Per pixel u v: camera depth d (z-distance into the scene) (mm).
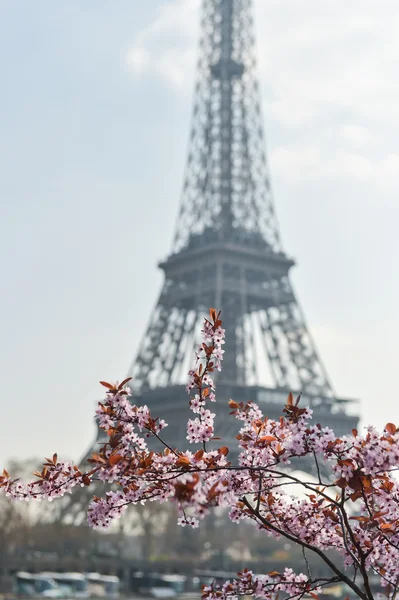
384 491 21797
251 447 22797
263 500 24141
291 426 21531
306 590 22969
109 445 21438
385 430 20094
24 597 186125
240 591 23438
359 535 23234
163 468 21531
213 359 23469
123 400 21734
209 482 21453
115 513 21609
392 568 24250
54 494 22031
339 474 20516
